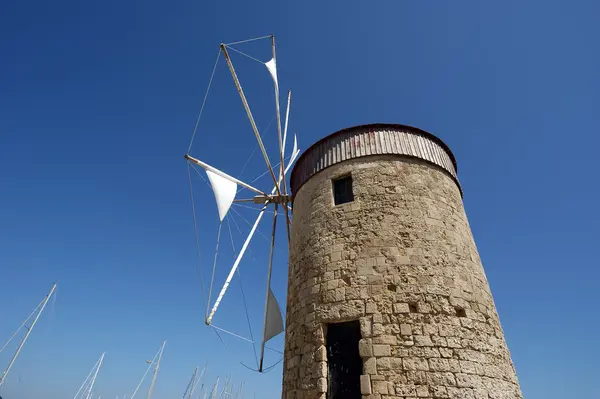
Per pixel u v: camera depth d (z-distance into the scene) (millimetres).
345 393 8492
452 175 12023
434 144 12141
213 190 16891
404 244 9562
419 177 10961
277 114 16938
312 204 11609
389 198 10391
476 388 7898
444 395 7602
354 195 10742
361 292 9055
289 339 10320
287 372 9812
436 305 8688
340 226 10398
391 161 11133
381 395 7648
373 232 9859
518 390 8898
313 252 10570
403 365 7906
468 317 8836
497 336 9227
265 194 17438
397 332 8312
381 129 11867
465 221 11430
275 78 16594
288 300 11375
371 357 8109
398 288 8898
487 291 10156
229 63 14547
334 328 9367
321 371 8547
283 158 17328
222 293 15797
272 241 16844
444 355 8062
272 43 17375
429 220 10125
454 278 9320
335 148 12039
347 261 9695
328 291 9508
